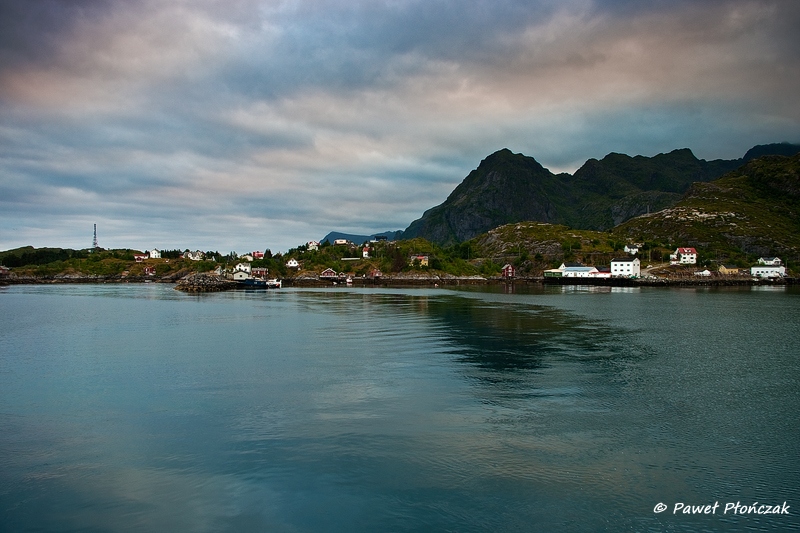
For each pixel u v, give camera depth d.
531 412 29.91
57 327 70.94
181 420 28.69
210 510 18.95
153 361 45.31
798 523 18.23
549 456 23.56
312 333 63.22
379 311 93.88
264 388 35.41
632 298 133.50
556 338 58.09
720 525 18.09
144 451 24.30
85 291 179.62
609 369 41.47
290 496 19.88
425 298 134.50
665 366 42.62
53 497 20.05
